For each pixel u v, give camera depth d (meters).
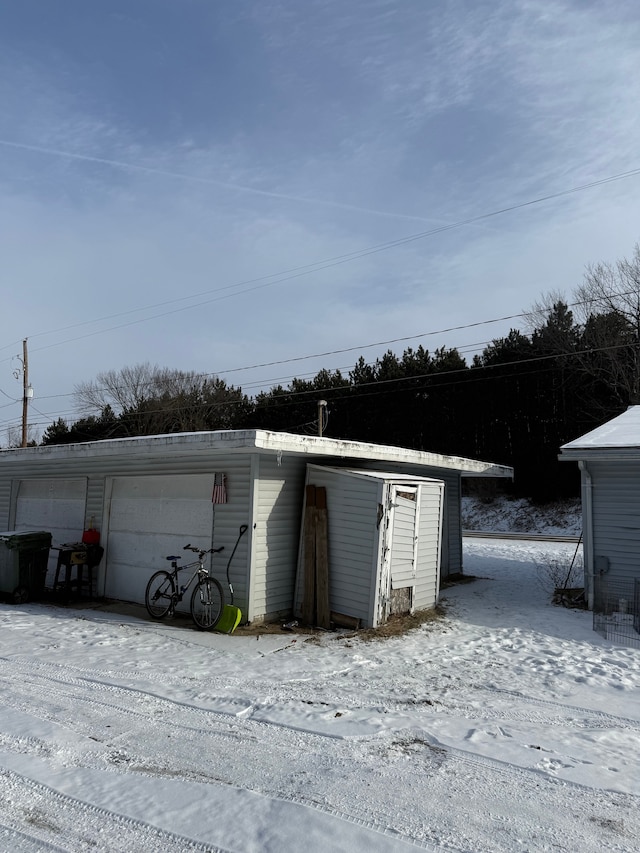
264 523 9.60
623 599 10.48
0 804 3.88
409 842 3.47
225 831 3.56
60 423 50.78
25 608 10.83
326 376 41.72
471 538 26.05
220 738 4.97
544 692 6.50
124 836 3.52
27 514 13.70
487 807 3.91
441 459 12.68
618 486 10.93
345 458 11.17
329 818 3.71
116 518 11.70
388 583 9.47
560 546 21.55
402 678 6.87
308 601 9.80
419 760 4.61
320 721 5.36
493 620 10.20
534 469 34.88
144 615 10.23
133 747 4.77
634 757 4.81
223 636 8.74
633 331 30.31
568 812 3.88
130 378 49.66
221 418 47.69
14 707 5.64
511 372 35.38
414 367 38.06
